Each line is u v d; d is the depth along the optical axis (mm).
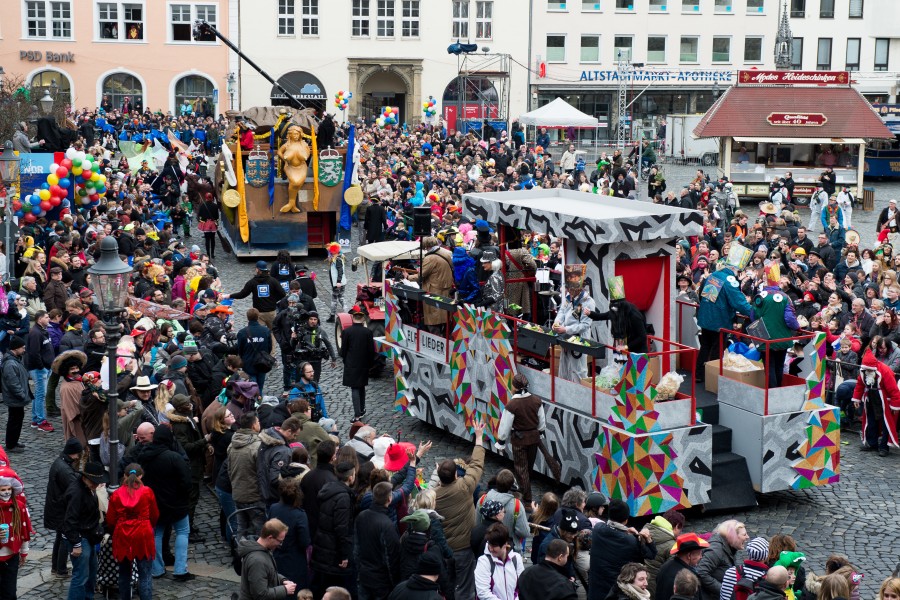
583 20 69062
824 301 22891
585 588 12219
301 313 19297
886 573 13469
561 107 48281
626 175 40094
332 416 19297
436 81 67812
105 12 65062
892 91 68250
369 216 31609
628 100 69875
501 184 38000
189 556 13828
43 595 12641
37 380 18250
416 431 18562
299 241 32781
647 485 14336
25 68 64750
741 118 47625
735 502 15031
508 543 11000
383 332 21625
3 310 19703
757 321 15398
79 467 12531
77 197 29266
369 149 46844
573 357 15617
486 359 16656
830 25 70688
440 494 12117
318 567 11609
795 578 10891
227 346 17922
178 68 65875
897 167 54000
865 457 17688
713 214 34688
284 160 32188
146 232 27297
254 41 66188
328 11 66438
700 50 70125
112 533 12031
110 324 12328
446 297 17922
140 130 52719
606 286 15508
